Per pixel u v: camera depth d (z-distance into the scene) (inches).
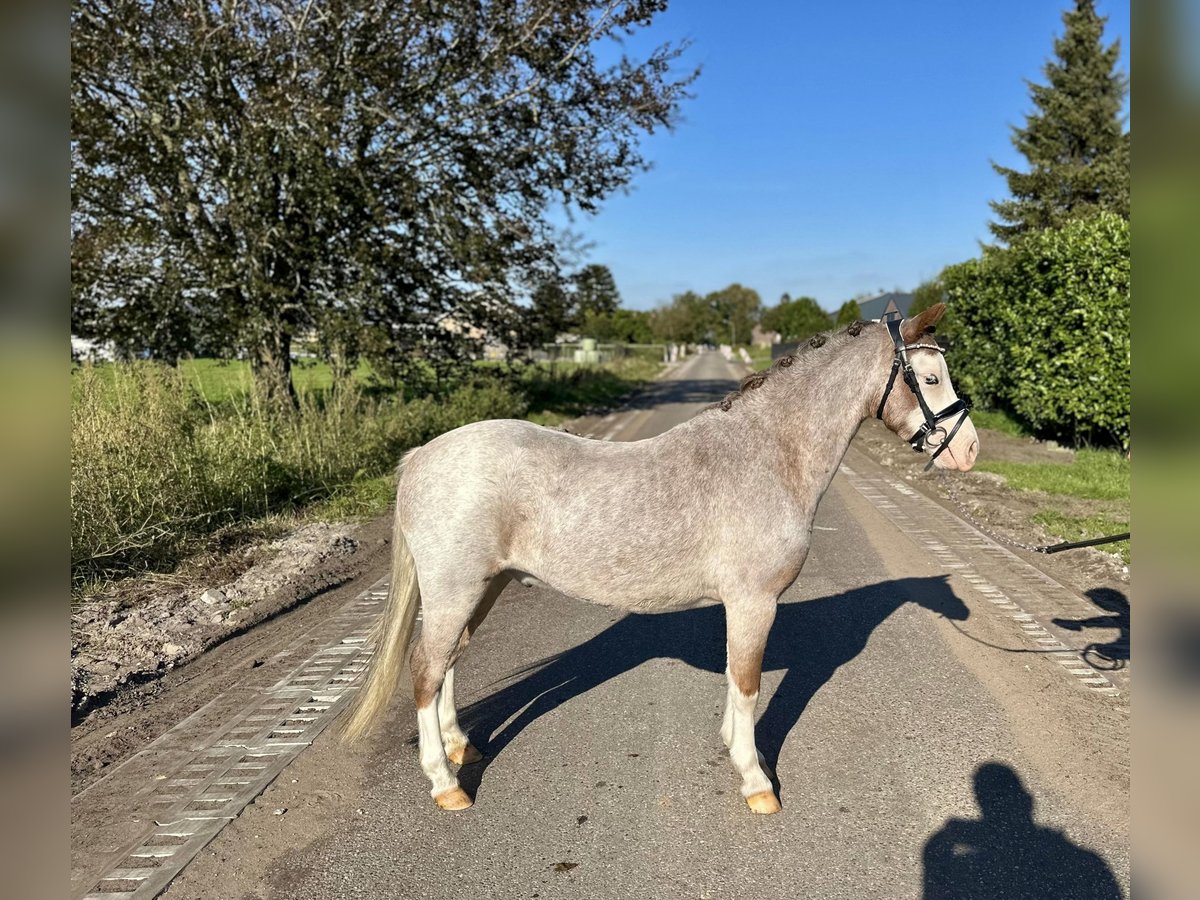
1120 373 412.2
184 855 117.7
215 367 665.6
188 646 196.5
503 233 624.4
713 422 139.9
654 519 130.7
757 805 129.7
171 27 497.4
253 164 494.3
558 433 144.2
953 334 673.0
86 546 232.5
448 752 147.9
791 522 133.8
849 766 143.9
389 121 555.8
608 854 119.9
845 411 142.3
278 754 147.7
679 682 181.2
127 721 160.6
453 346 641.0
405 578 140.9
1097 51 1112.2
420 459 140.1
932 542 295.1
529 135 647.8
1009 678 177.6
